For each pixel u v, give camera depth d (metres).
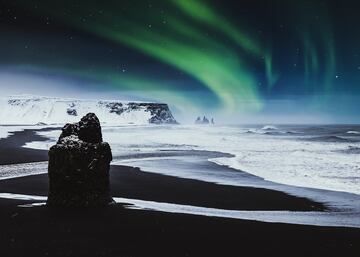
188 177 25.64
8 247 9.42
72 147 13.81
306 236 10.80
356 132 129.88
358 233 11.18
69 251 9.15
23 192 18.27
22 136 73.94
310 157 41.72
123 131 113.31
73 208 13.78
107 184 14.67
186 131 120.94
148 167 31.59
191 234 10.86
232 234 10.92
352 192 20.14
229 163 35.34
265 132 123.38
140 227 11.52
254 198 18.28
